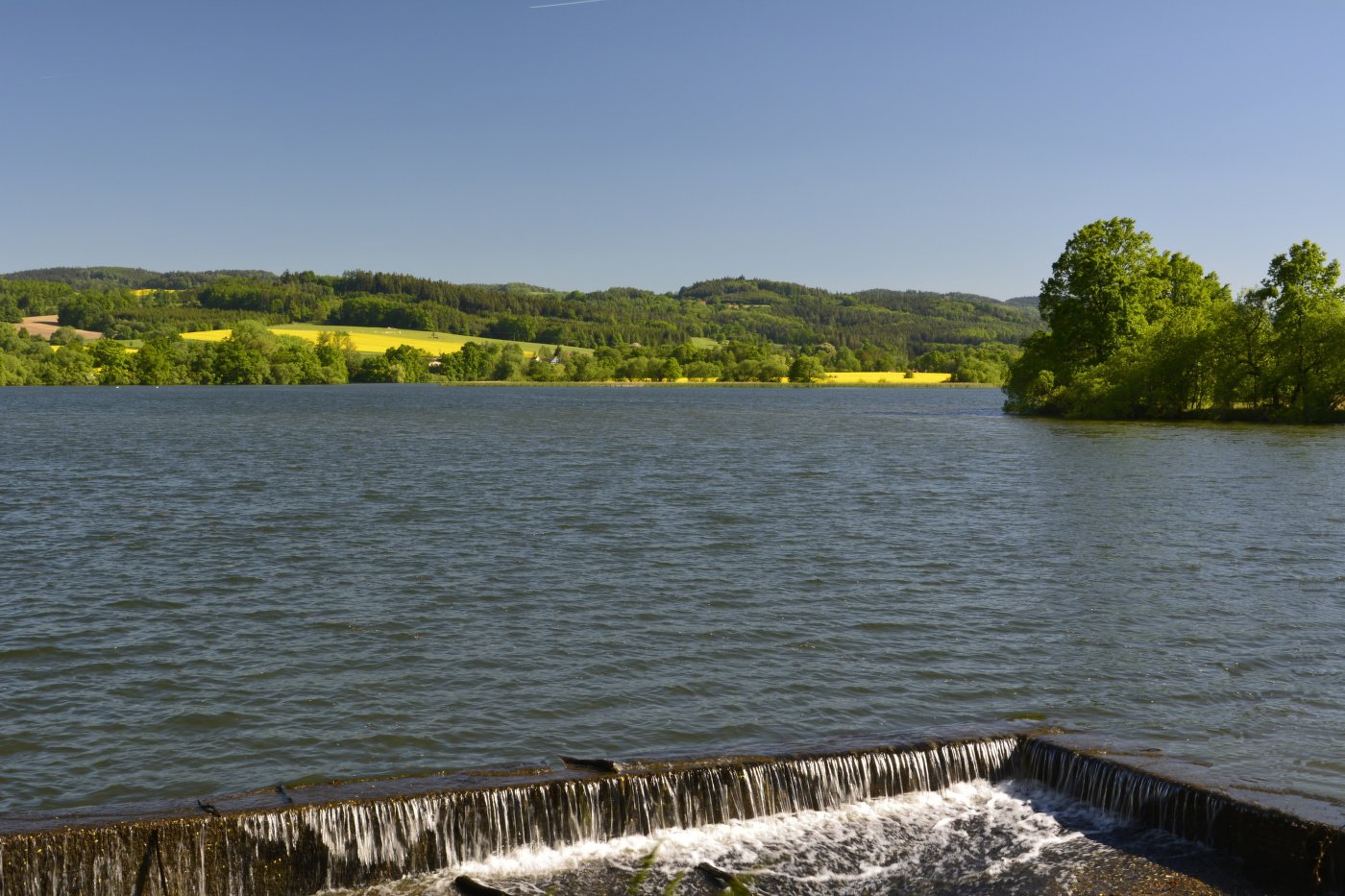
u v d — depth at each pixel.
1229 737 18.61
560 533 38.16
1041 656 23.28
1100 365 108.62
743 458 70.12
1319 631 25.34
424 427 104.94
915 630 25.30
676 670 22.08
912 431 99.00
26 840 13.40
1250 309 100.69
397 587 29.36
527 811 15.11
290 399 185.62
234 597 28.03
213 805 14.66
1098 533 38.66
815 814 16.20
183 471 59.75
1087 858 15.05
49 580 29.88
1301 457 67.62
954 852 15.23
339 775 16.91
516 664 22.45
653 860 14.88
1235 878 14.49
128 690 20.72
